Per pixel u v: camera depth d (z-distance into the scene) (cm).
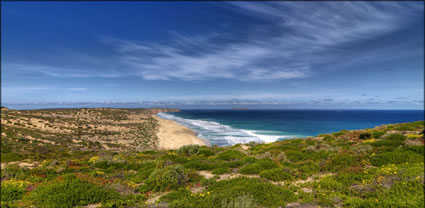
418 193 644
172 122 11612
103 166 1390
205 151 2008
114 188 834
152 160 1585
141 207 689
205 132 7019
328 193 739
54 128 5181
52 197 698
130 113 12338
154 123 9738
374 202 619
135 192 856
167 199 735
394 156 1091
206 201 683
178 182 934
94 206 696
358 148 1412
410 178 765
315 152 1523
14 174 1095
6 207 667
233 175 1084
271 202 662
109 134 5616
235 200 633
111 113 10575
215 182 930
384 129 2488
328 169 1071
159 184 888
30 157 2312
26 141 3506
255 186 770
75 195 715
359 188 758
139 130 6981
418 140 1491
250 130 7594
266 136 5897
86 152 2831
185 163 1368
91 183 862
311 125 9575
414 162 1012
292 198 694
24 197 729
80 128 5838
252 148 2177
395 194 660
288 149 1812
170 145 4603
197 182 969
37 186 850
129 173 1202
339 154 1254
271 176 967
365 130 2466
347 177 877
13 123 4791
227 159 1555
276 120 13550
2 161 2072
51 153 2781
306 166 1105
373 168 960
